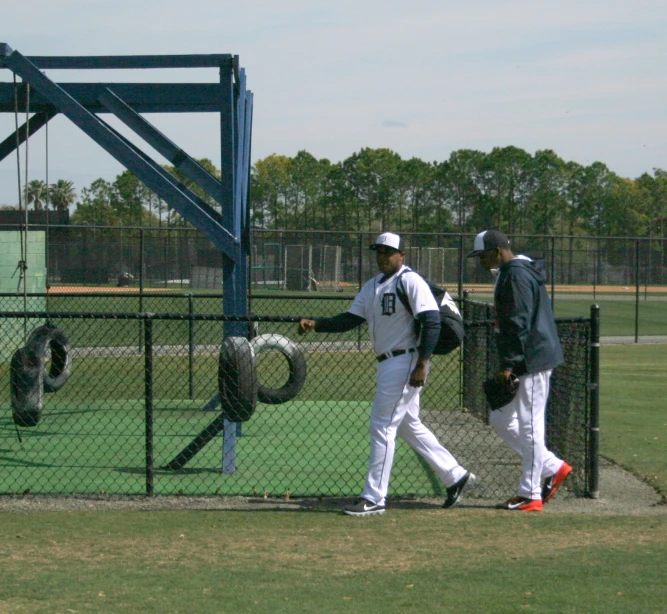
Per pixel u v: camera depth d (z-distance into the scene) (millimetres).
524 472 9906
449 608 6480
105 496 10414
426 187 133125
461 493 10016
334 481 11297
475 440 13961
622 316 44438
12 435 14234
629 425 15562
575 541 8398
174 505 10039
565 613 6371
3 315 10156
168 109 13570
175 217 115688
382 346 9656
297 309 34250
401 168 132375
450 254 43938
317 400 17484
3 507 9859
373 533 8719
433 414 16266
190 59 12102
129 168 11984
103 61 12047
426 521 9266
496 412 10031
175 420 15453
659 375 22562
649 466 12305
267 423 15188
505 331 9641
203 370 21562
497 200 133625
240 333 12078
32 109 14211
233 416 11484
